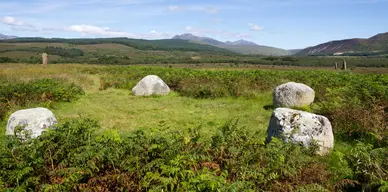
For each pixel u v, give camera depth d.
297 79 19.33
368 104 9.80
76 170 4.50
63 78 19.50
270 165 5.04
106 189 4.45
